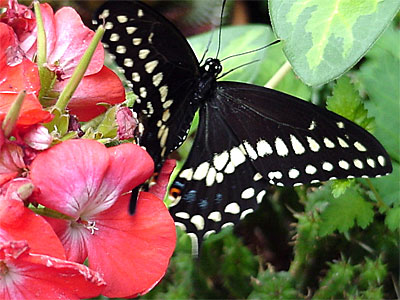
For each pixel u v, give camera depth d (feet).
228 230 1.11
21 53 0.72
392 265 1.12
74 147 0.71
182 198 0.84
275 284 1.10
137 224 0.73
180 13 1.47
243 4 1.45
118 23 0.73
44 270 0.68
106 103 0.78
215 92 0.83
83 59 0.71
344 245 1.11
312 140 0.82
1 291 0.69
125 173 0.72
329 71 0.77
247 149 0.83
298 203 1.16
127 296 0.73
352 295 1.09
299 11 0.79
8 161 0.69
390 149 1.09
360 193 1.08
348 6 0.78
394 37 1.13
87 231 0.73
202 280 1.15
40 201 0.70
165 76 0.76
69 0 1.42
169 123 0.77
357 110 1.02
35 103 0.70
